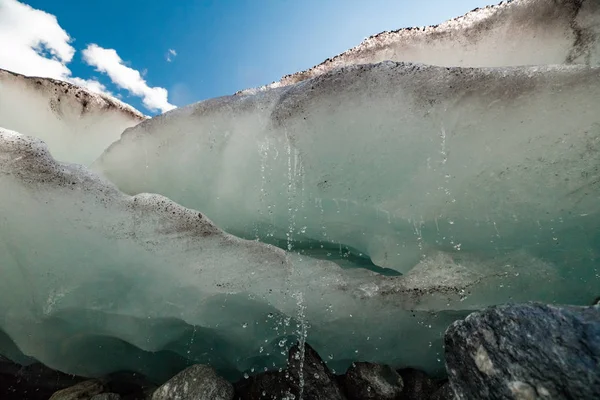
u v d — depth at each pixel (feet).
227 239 8.78
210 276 8.21
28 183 8.76
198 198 10.58
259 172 9.71
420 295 7.82
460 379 5.22
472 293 7.59
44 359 8.66
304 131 9.14
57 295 8.20
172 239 8.62
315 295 8.12
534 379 4.36
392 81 8.66
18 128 14.34
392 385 7.39
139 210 8.91
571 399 3.97
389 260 8.71
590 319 4.54
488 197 7.66
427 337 7.84
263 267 8.37
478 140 7.63
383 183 8.48
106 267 8.38
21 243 8.55
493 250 7.89
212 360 8.75
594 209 7.02
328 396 7.18
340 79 9.16
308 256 9.14
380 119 8.52
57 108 15.64
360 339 8.00
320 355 8.10
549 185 7.23
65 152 15.37
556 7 10.44
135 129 11.27
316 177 9.07
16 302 8.57
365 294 8.02
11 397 8.57
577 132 6.94
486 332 5.18
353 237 9.33
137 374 9.12
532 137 7.25
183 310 8.04
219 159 10.23
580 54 9.71
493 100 7.60
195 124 10.57
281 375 7.70
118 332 8.32
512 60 10.96
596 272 7.12
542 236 7.50
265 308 8.18
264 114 9.98
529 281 7.39
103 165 11.50
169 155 10.74
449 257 8.14
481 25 11.86
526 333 4.80
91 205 8.80
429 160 8.02
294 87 10.06
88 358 8.96
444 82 8.19
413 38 13.14
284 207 9.59
